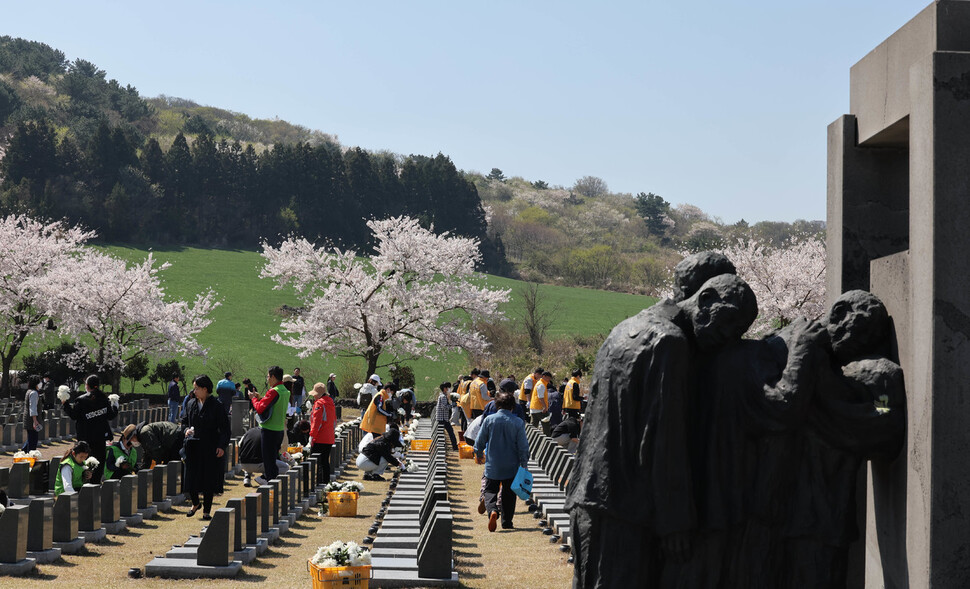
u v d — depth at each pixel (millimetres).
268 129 169625
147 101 160375
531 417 27609
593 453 4766
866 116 5711
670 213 145125
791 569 4898
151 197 104000
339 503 13539
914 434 4648
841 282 5887
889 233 5895
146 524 12148
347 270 46219
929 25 4859
